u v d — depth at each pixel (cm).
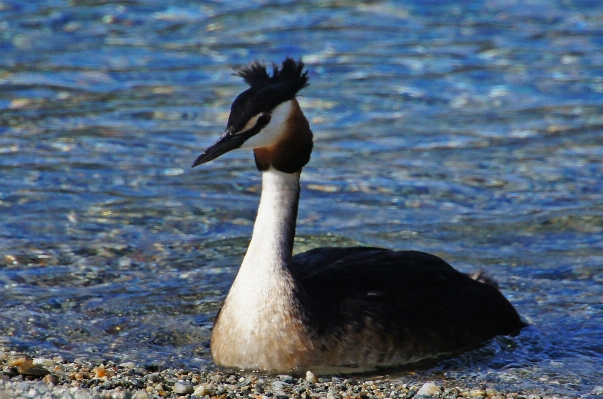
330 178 1530
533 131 1727
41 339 1020
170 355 991
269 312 929
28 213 1380
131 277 1198
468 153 1634
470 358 988
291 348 927
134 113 1806
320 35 2203
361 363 945
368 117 1797
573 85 1938
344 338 940
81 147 1645
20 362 908
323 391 877
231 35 2212
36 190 1462
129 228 1345
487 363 980
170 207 1415
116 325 1066
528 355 1000
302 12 2334
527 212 1409
